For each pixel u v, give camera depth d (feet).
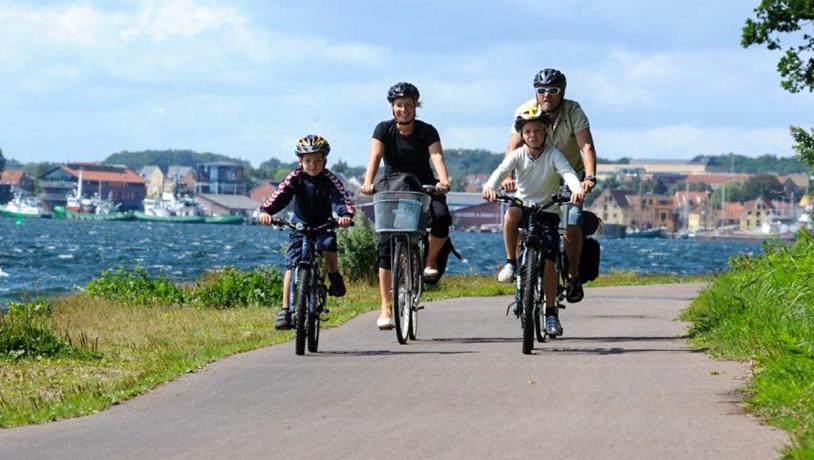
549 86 74.13
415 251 79.15
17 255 399.24
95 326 103.65
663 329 88.48
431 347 76.38
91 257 401.90
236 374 64.95
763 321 75.77
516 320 97.04
